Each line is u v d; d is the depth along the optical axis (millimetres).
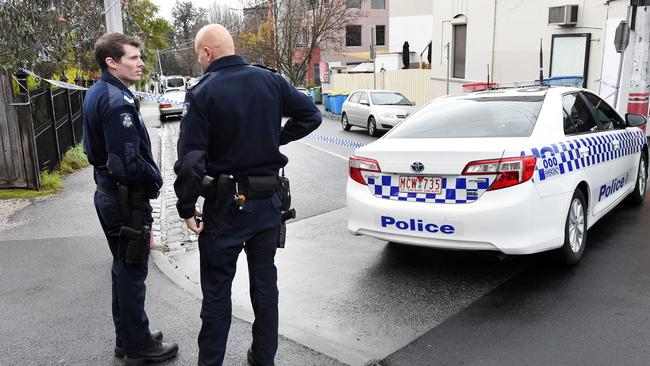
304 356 3457
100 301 4375
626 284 4281
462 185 4188
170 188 9055
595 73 12805
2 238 6055
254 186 2904
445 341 3574
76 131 12641
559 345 3434
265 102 2920
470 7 16812
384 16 45625
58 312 4184
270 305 3125
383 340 3637
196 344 3668
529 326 3705
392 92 17547
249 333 3789
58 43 8500
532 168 4105
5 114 8125
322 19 34562
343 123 18750
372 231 4648
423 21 31906
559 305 3988
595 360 3238
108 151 2957
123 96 3010
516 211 4051
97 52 3078
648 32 9547
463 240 4195
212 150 2900
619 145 5734
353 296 4383
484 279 4578
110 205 3129
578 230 4770
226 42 2926
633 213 6270
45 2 8281
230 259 2959
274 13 34094
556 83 10891
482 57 16438
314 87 34750
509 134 4551
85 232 6234
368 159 4652
